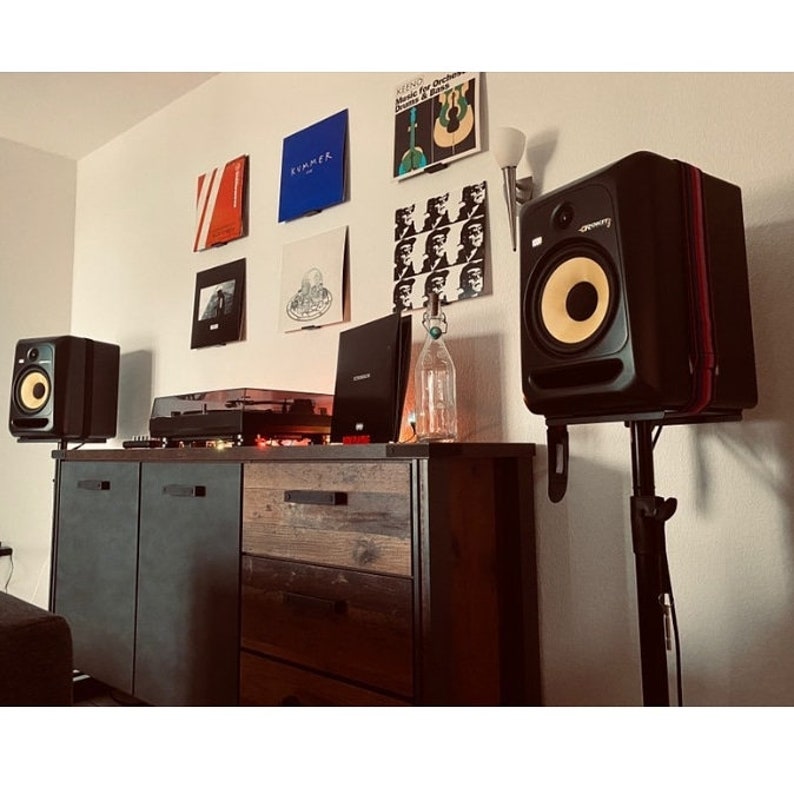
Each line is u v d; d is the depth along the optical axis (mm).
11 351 2906
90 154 3121
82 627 1854
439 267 1656
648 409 934
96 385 2512
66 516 1983
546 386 1002
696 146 1265
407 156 1758
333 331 1935
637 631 1256
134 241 2783
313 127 2041
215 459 1491
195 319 2395
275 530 1345
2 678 751
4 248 2926
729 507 1160
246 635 1378
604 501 1323
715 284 985
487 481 1288
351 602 1187
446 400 1484
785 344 1123
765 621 1110
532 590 1356
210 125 2473
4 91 2576
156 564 1631
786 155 1157
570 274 976
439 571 1109
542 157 1493
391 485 1152
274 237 2162
